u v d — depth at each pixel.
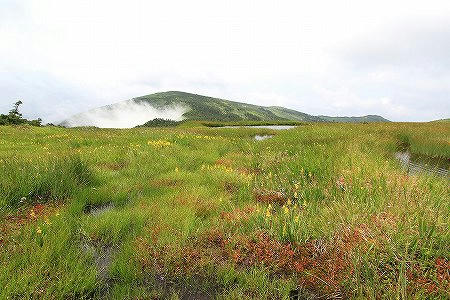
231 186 8.14
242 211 5.97
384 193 6.02
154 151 12.30
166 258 4.31
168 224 5.34
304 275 4.05
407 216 4.63
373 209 5.30
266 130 36.16
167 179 8.44
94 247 4.76
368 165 8.30
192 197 6.71
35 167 7.43
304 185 7.23
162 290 3.84
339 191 6.68
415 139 17.84
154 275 4.12
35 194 6.63
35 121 49.75
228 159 11.98
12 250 4.13
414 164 12.47
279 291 3.71
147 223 5.48
